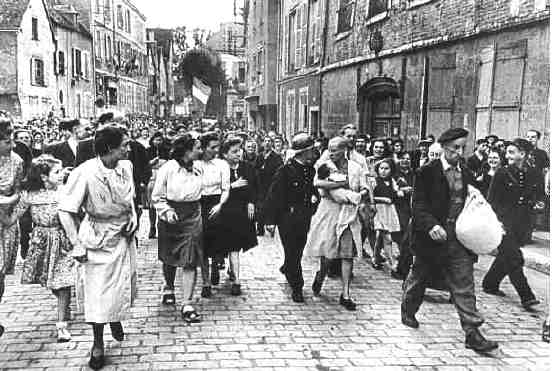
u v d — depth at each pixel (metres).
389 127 15.12
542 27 9.07
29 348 4.99
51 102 33.62
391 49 14.37
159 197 5.74
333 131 18.94
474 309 5.13
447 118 11.87
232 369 4.59
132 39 54.78
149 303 6.28
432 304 6.46
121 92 50.53
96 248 4.54
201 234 5.86
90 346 5.04
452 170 5.27
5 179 5.08
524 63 9.50
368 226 7.96
